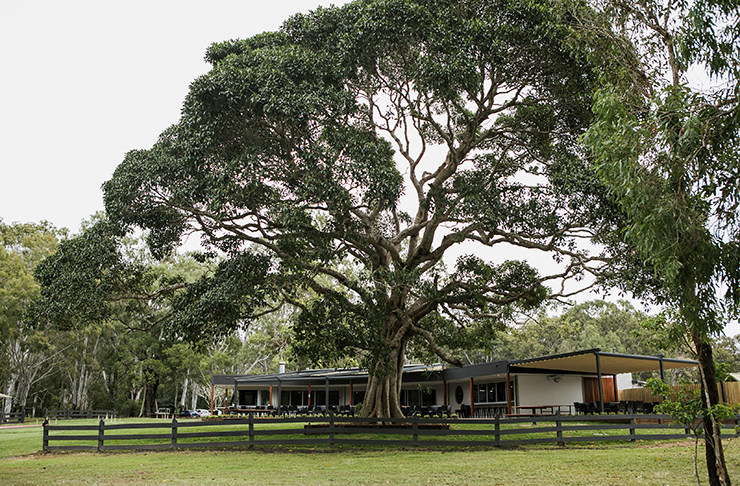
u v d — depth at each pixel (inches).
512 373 1106.7
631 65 381.7
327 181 553.0
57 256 671.8
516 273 716.0
